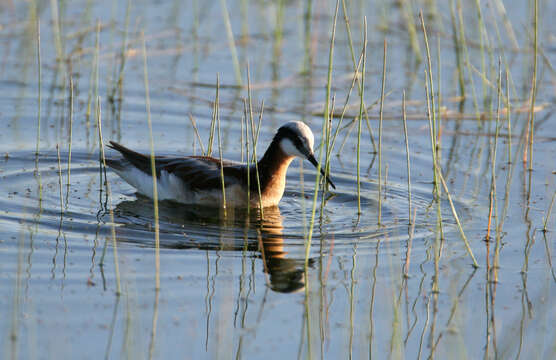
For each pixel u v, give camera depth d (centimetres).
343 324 893
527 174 1438
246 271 1015
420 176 1450
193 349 823
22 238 1075
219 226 1198
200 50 2150
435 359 832
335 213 1273
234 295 946
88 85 1880
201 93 1866
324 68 2052
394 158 1550
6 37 2127
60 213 1212
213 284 970
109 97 1809
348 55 2147
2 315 872
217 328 866
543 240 1137
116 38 2166
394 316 914
